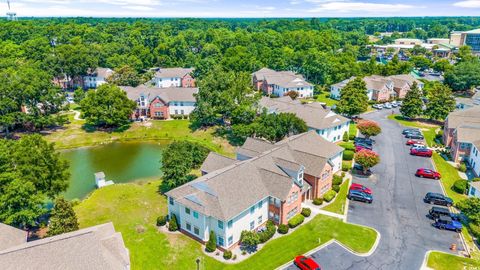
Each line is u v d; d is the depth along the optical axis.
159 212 51.56
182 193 45.28
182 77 140.88
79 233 35.12
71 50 130.12
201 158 68.81
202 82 89.44
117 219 49.41
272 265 39.72
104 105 89.31
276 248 42.66
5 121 80.88
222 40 190.88
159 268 39.56
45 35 194.38
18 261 29.52
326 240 43.94
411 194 55.00
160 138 88.38
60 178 50.62
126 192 57.91
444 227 45.72
